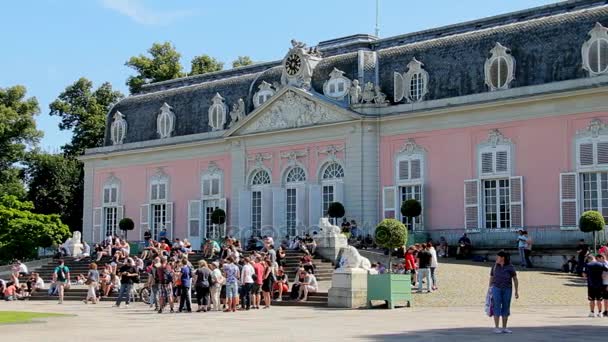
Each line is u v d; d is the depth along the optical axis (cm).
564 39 4181
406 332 2062
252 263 3100
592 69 4038
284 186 5112
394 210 4672
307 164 5009
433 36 4909
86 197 6312
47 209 7212
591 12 4159
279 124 5144
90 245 6191
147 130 6038
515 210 4256
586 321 2334
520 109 4272
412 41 4994
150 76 7562
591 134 4028
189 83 6156
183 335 2056
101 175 6253
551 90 4144
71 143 7612
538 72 4241
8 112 7150
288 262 3925
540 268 3909
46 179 7275
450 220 4484
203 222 5612
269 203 5175
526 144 4247
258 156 5250
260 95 5366
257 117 5253
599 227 3750
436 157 4556
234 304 3005
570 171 4084
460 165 4466
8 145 7231
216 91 5722
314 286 3269
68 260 4809
